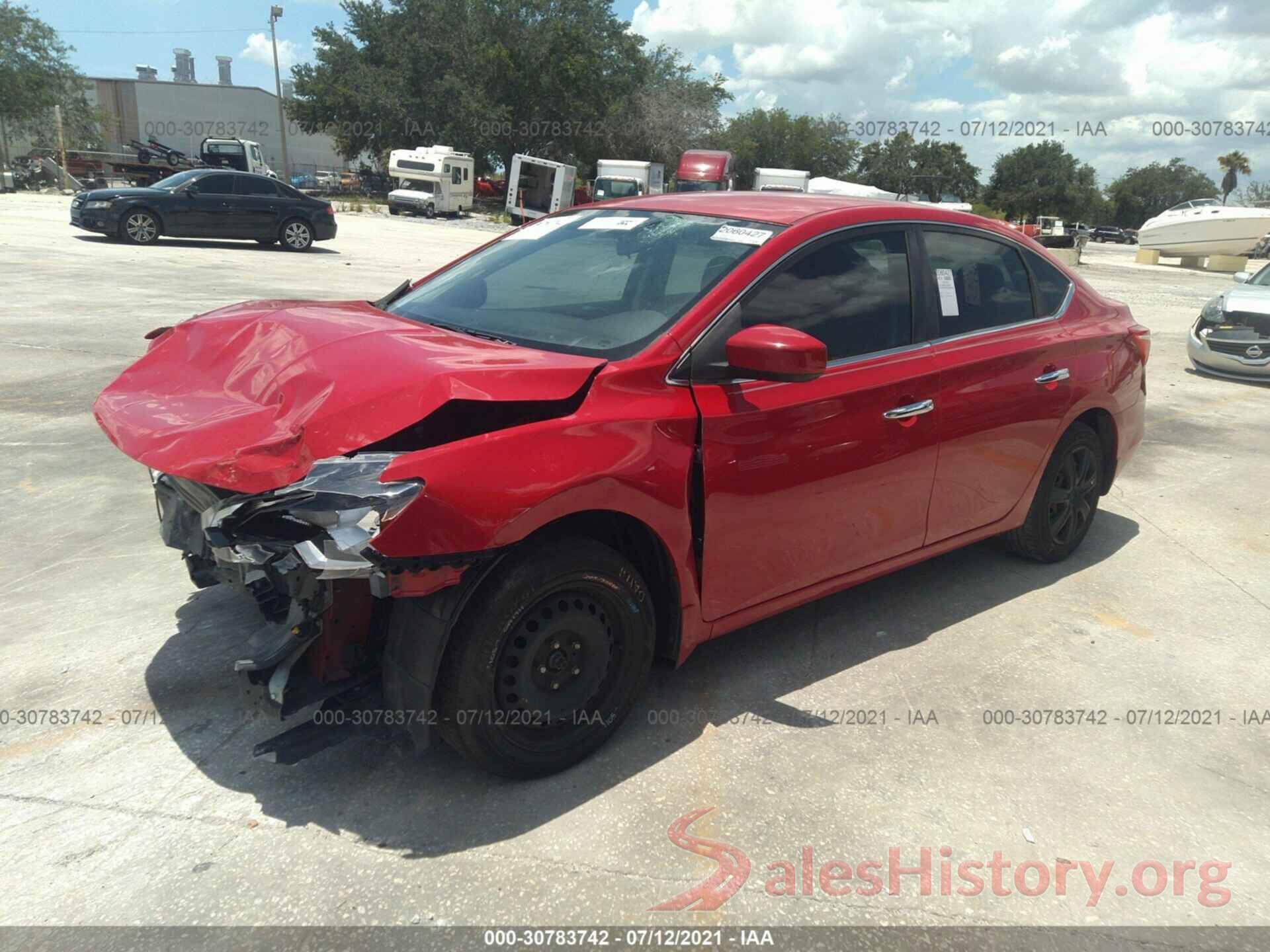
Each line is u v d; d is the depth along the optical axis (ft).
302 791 8.73
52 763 8.96
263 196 62.03
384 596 7.41
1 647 11.01
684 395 9.23
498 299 11.00
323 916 7.26
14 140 208.13
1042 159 303.27
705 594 9.77
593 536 9.33
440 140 174.60
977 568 15.05
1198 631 13.09
